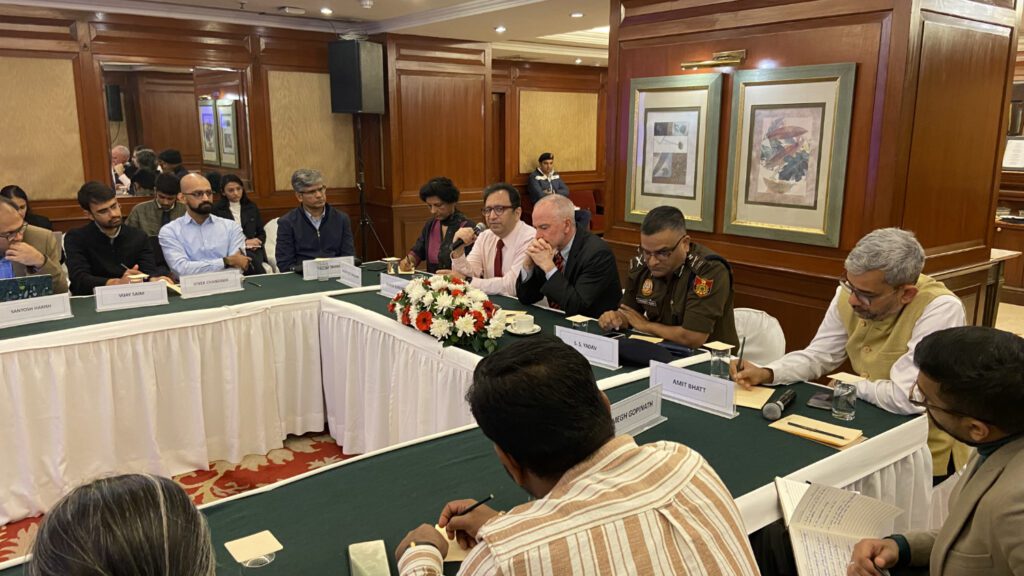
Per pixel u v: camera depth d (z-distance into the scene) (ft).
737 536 2.96
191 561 2.21
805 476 4.89
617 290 9.70
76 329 8.75
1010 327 18.58
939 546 3.93
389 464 5.12
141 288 9.99
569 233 9.61
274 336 10.57
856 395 6.18
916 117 10.93
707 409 6.07
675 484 2.95
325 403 11.24
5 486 8.55
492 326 8.01
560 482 2.97
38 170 17.56
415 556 3.53
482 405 3.05
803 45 11.81
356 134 22.77
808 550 4.27
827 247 11.93
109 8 17.74
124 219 18.02
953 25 11.14
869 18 10.89
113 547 2.06
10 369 8.38
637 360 7.39
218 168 20.18
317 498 4.62
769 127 12.44
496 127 30.50
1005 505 3.51
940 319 5.97
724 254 13.58
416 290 8.61
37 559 2.10
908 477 5.68
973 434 3.72
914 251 5.96
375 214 23.27
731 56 12.75
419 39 21.93
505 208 11.09
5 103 16.94
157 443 9.48
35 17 16.98
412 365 8.76
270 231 17.21
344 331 10.25
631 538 2.68
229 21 19.56
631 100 14.71
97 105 18.04
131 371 9.27
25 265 10.40
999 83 12.40
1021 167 21.58
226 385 10.05
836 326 6.95
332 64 21.18
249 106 20.40
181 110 19.30
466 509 4.05
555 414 2.92
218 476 9.86
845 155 11.39
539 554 2.59
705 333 7.92
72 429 8.83
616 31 14.93
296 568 3.82
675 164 14.11
